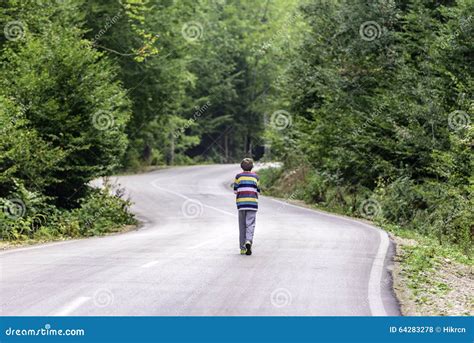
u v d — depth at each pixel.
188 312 14.08
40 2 44.00
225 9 153.38
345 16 54.75
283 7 148.00
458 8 43.97
